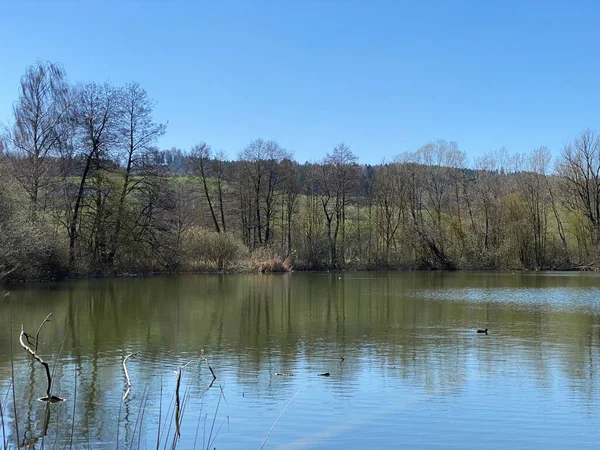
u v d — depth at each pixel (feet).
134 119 139.64
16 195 101.96
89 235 134.31
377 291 112.88
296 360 46.55
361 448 27.91
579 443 28.60
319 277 162.81
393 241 217.36
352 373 42.16
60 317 69.05
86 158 129.39
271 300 93.20
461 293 109.09
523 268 205.98
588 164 206.39
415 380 40.29
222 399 35.60
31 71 120.06
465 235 211.41
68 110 124.47
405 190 215.10
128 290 104.58
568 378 40.86
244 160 208.13
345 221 222.28
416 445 28.30
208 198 208.74
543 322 68.74
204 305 84.07
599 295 104.73
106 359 46.37
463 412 33.14
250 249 199.62
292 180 211.41
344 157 214.07
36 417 31.99
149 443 28.45
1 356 46.93
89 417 32.07
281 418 32.14
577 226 207.41
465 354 48.96
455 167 214.48
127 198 140.46
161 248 151.64
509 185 212.64
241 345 52.95
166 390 37.52
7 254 98.12
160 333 58.90
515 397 36.14
